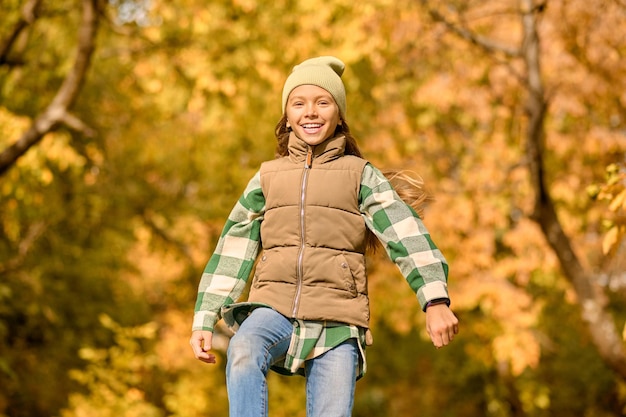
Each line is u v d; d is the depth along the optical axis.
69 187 12.86
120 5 11.16
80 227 13.54
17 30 9.95
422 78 11.43
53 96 11.56
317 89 2.96
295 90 2.97
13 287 12.02
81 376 10.23
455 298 11.60
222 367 17.12
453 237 11.64
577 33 10.15
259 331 2.70
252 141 12.54
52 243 12.89
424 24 10.02
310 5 10.28
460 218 11.45
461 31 9.76
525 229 11.27
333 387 2.75
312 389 2.79
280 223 2.90
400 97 11.73
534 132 9.34
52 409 12.51
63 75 11.28
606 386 16.73
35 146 9.39
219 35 10.87
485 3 10.30
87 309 13.30
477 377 17.59
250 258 3.00
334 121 2.96
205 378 15.44
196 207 14.59
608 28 9.85
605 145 10.96
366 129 11.89
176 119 12.88
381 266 12.47
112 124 13.02
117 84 12.25
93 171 12.47
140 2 11.14
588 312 9.52
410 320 12.47
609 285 14.27
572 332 15.12
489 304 11.49
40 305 12.15
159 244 15.20
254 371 2.62
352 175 2.90
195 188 14.88
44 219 12.14
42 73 11.07
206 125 11.48
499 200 11.45
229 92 10.58
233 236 3.02
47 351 12.60
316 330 2.79
